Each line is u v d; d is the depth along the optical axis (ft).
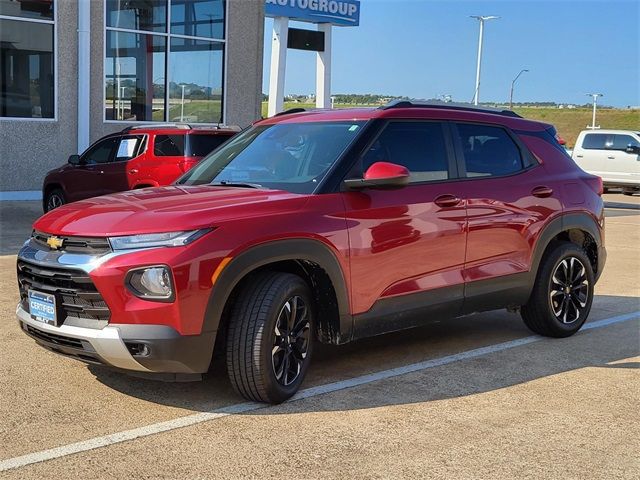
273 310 14.30
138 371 13.93
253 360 14.20
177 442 13.02
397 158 17.21
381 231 16.19
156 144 37.22
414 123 17.87
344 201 15.79
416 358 18.66
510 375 17.40
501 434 13.79
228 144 19.48
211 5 61.46
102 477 11.60
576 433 13.93
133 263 13.32
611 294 28.07
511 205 19.11
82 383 15.93
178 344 13.35
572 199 20.83
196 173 18.51
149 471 11.86
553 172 20.79
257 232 14.19
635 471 12.35
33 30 51.98
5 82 51.24
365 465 12.30
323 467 12.18
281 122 18.90
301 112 19.42
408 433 13.71
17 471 11.73
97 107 55.62
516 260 19.39
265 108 89.40
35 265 14.48
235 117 64.28
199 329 13.53
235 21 62.85
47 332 14.33
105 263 13.43
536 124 21.21
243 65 64.08
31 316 14.85
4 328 19.97
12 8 50.90
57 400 14.92
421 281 17.13
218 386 16.02
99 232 13.74
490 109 20.43
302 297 15.17
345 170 16.16
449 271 17.78
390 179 15.57
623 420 14.65
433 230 17.24
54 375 16.39
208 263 13.55
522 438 13.62
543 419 14.61
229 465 12.16
